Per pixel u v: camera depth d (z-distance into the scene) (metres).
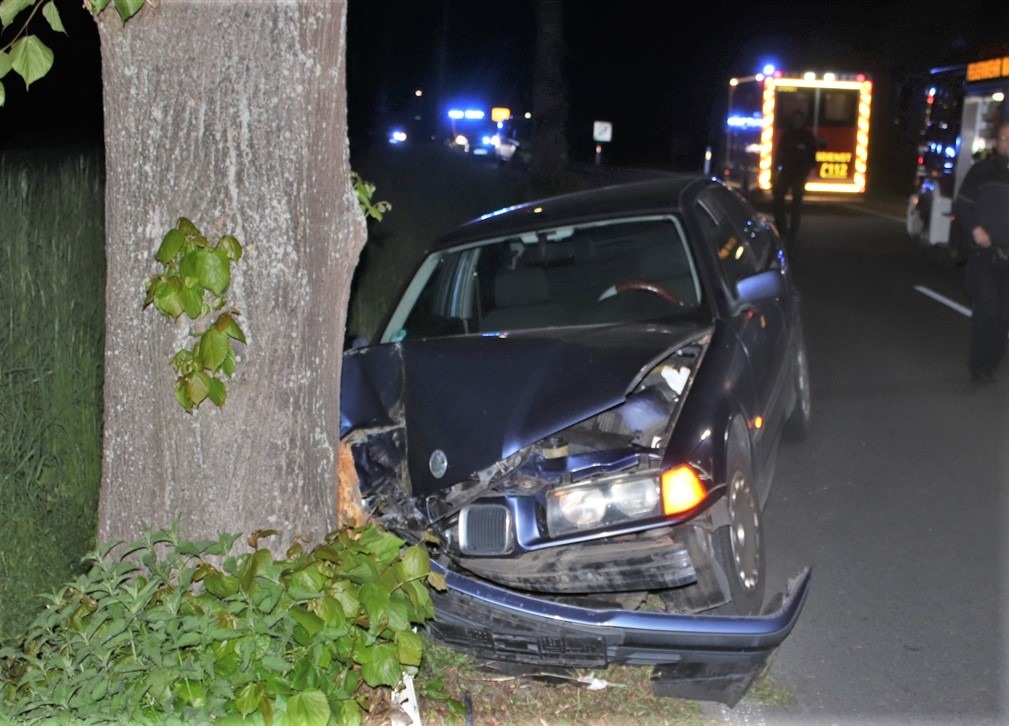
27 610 4.66
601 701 4.38
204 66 3.65
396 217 16.31
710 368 4.89
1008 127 8.59
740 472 4.70
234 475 3.86
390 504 4.55
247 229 3.74
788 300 6.87
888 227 21.92
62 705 3.32
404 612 3.58
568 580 4.27
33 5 3.53
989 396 8.70
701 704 4.38
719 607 4.46
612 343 4.98
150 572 3.76
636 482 4.33
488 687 4.43
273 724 3.30
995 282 8.75
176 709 3.31
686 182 6.57
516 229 6.18
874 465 7.12
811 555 5.76
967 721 4.21
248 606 3.48
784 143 17.03
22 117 16.95
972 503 6.42
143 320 3.78
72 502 5.41
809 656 4.74
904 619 5.04
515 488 4.41
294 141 3.75
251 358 3.80
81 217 7.43
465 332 5.96
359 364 5.38
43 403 5.53
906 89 17.78
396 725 3.84
